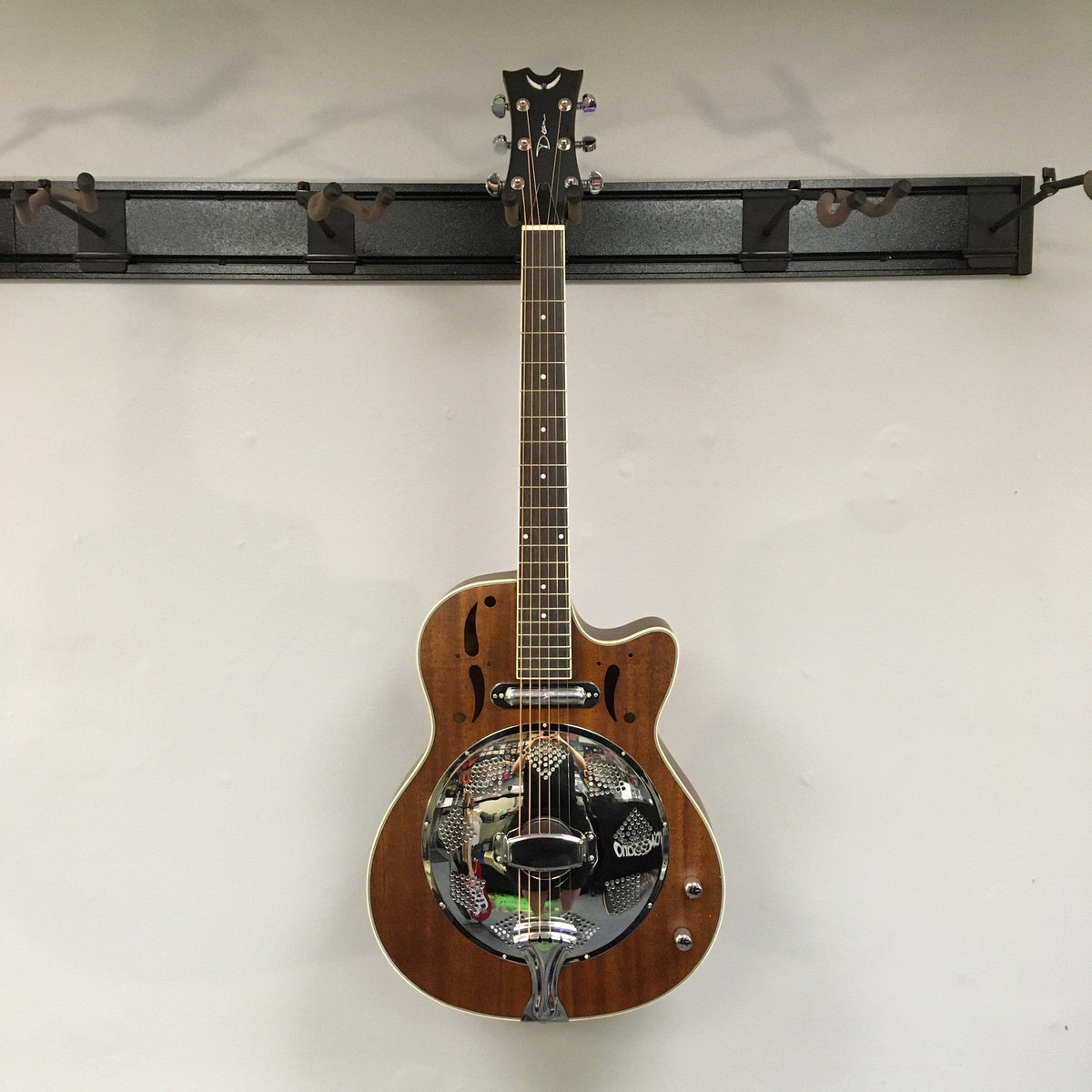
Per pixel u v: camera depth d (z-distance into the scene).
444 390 1.23
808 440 1.23
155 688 1.23
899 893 1.24
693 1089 1.23
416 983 1.01
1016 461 1.24
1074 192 1.23
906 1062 1.23
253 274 1.20
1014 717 1.24
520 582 1.01
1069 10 1.23
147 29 1.22
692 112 1.23
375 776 1.23
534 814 1.00
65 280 1.21
